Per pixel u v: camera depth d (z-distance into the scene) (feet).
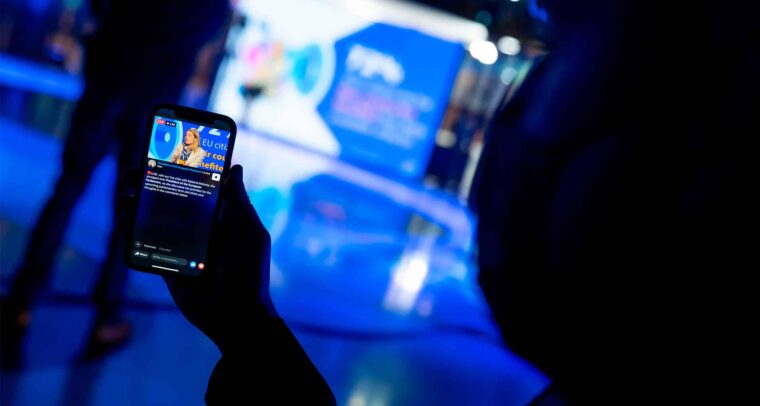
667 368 1.47
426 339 8.71
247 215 2.31
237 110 32.17
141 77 6.06
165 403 5.62
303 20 31.83
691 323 1.44
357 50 32.99
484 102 32.50
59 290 6.82
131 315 6.89
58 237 6.21
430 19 31.09
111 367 5.85
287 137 33.09
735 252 1.40
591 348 1.58
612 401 1.55
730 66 1.46
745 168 1.40
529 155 1.73
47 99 22.03
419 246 15.72
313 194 18.93
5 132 14.93
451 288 12.10
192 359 6.46
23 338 5.75
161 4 5.90
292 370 2.06
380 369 7.39
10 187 10.32
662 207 1.47
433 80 33.01
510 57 31.53
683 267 1.44
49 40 31.63
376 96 33.27
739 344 1.40
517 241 1.70
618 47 1.57
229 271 2.24
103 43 6.02
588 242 1.53
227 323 2.17
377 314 9.36
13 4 30.45
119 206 2.96
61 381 5.38
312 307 8.84
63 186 6.12
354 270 11.55
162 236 2.81
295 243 12.23
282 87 32.50
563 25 1.75
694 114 1.48
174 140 2.93
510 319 1.74
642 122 1.52
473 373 8.01
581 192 1.55
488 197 1.86
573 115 1.62
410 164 33.24
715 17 1.49
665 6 1.53
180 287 2.25
